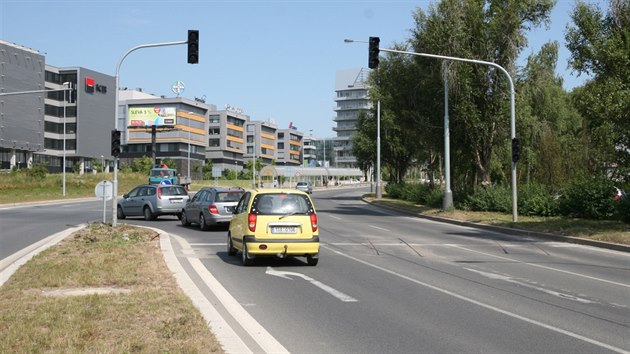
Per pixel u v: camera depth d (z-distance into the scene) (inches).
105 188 795.4
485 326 300.4
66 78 4343.0
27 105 3875.5
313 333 282.5
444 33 1290.6
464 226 1045.2
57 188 2365.9
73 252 520.4
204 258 554.3
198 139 5349.4
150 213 1042.7
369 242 725.9
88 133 4394.7
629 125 816.9
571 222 894.4
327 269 495.5
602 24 872.3
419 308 343.0
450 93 1309.1
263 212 500.1
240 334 273.9
